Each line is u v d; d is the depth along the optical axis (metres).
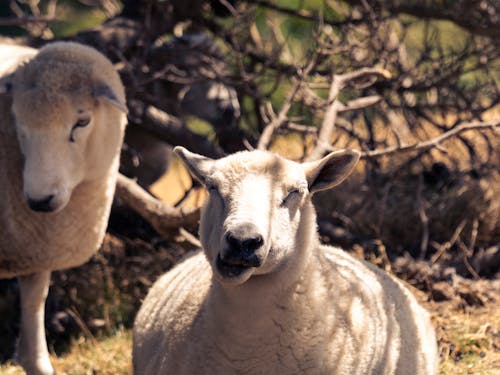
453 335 18.92
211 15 28.70
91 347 20.47
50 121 16.30
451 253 24.66
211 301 12.82
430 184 26.94
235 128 27.06
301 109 25.91
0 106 17.34
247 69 27.02
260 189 12.07
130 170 28.25
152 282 23.16
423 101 29.11
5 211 17.67
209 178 12.62
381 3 26.38
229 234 11.51
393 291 15.38
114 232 25.12
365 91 26.67
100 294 22.69
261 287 12.38
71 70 16.80
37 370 18.34
